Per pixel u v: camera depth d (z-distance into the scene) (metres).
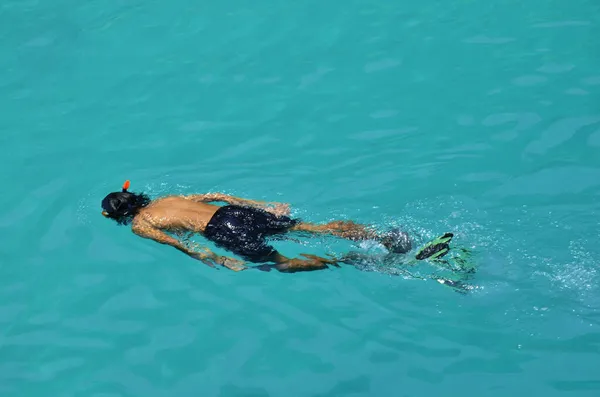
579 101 20.30
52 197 19.12
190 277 16.83
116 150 20.41
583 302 15.02
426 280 15.80
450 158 18.95
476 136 19.58
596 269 15.59
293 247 16.84
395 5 24.47
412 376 14.33
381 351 14.81
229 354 15.21
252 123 20.89
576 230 16.52
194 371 14.99
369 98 21.28
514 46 22.38
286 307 15.91
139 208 17.44
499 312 15.06
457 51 22.48
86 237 17.91
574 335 14.52
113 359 15.37
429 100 20.95
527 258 15.98
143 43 23.94
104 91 22.42
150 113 21.55
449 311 15.23
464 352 14.56
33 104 22.14
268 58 23.03
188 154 20.05
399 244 16.28
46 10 25.58
